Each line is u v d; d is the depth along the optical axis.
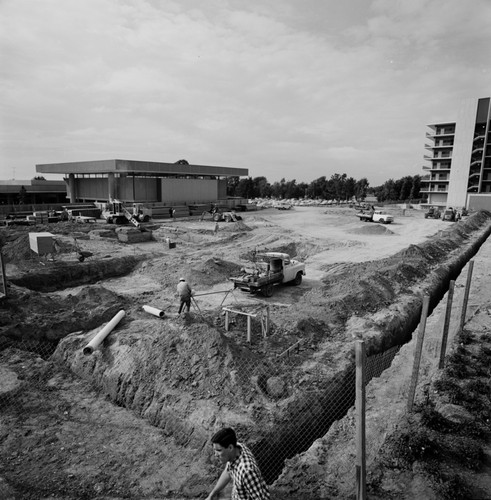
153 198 64.44
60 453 7.39
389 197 121.62
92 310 15.09
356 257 29.30
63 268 22.77
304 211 74.44
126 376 10.13
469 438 7.36
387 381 9.85
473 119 77.75
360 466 5.42
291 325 13.73
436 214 60.97
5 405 8.95
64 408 9.07
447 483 6.15
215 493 4.48
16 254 25.80
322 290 18.22
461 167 80.31
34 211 54.47
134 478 6.73
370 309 16.34
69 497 6.28
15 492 6.32
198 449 7.71
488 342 11.70
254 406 8.96
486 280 19.80
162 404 9.12
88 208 59.94
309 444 8.91
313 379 10.45
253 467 4.17
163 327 11.69
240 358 10.43
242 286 18.83
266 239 36.50
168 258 27.11
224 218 52.72
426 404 8.45
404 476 6.45
